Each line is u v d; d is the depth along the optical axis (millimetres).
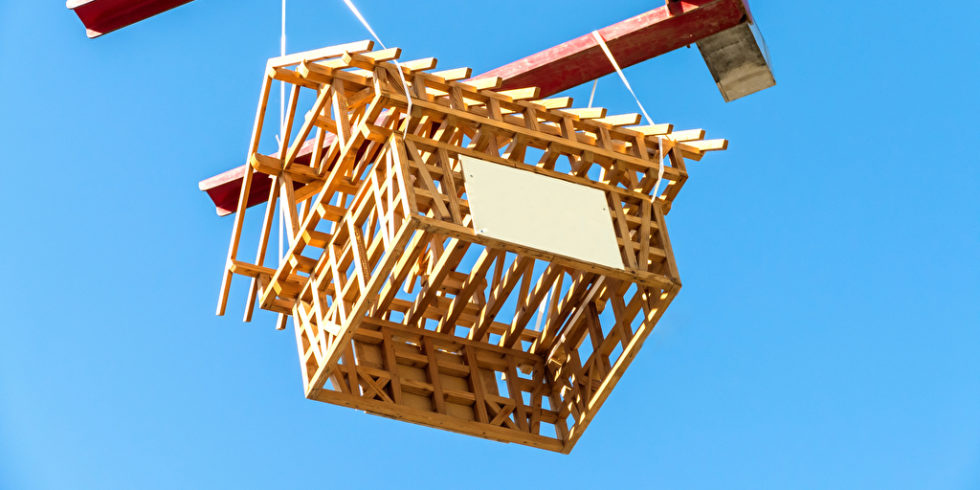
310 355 13523
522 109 12938
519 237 12305
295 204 13633
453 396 13828
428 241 12906
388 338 13750
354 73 12867
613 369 13531
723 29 12930
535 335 14484
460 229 12039
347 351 13484
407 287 14430
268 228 14000
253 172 13906
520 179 12664
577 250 12562
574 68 13328
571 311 14383
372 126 12414
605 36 13109
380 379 13523
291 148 13570
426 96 12492
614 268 12703
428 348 13938
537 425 14055
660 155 13297
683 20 12867
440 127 12758
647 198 13336
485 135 12672
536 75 13328
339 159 12961
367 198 12719
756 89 13719
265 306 14047
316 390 13078
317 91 13000
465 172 12414
